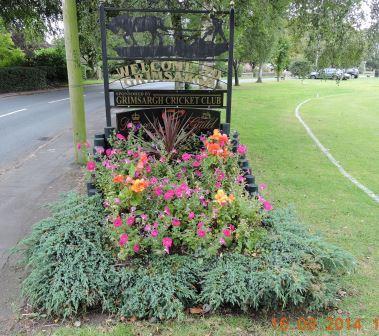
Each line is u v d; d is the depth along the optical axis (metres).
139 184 3.31
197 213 3.42
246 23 8.16
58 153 7.89
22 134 9.94
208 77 5.75
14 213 4.84
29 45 27.34
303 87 28.55
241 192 3.79
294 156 7.93
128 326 2.81
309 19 7.96
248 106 16.47
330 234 4.32
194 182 3.95
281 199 5.42
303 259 3.11
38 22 17.95
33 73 22.94
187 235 3.21
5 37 22.92
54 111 14.02
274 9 8.16
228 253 3.23
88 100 18.03
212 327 2.81
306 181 6.25
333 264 3.16
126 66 5.73
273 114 14.11
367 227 4.51
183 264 3.13
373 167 7.16
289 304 3.01
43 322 2.88
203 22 6.16
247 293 2.86
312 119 12.98
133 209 3.27
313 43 8.26
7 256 3.79
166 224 3.26
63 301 2.87
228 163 4.33
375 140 9.55
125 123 5.71
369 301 3.12
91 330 2.77
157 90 5.71
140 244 3.18
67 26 6.27
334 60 8.05
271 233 3.46
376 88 26.97
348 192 5.76
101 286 2.97
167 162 4.46
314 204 5.25
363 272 3.54
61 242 3.27
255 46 23.70
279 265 3.02
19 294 3.19
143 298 2.89
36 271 3.07
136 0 6.18
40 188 5.76
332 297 2.97
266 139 9.59
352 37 7.76
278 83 34.47
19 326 2.83
